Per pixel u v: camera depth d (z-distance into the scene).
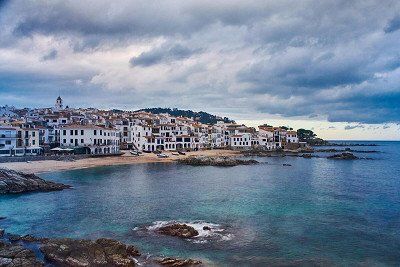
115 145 162.75
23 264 34.50
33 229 48.78
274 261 38.53
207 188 81.56
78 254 37.16
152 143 180.38
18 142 128.75
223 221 52.91
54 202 64.62
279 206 62.78
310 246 42.94
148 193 74.44
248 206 62.62
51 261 36.88
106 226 50.19
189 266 36.81
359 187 85.19
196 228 49.19
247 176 104.81
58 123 170.75
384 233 47.75
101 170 112.00
